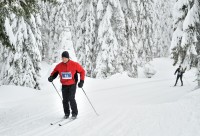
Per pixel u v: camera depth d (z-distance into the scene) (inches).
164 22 2046.0
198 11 590.2
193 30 589.6
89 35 1043.9
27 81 758.5
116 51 986.1
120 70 997.2
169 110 274.8
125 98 574.2
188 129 205.5
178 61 632.4
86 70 1048.2
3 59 760.3
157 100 530.9
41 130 261.0
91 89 765.3
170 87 766.5
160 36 1963.6
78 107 393.7
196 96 335.6
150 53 1323.8
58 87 789.9
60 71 292.5
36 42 761.0
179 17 631.2
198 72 557.0
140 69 1493.6
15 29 719.7
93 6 1043.9
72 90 292.8
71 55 1117.1
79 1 1090.7
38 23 754.8
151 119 249.6
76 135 228.8
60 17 1228.5
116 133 220.5
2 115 388.5
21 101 565.6
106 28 983.0
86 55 1044.5
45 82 832.9
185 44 592.7
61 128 260.4
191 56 599.5
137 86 813.2
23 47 742.5
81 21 1087.6
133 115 277.0
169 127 217.8
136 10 1082.1
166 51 2050.9
